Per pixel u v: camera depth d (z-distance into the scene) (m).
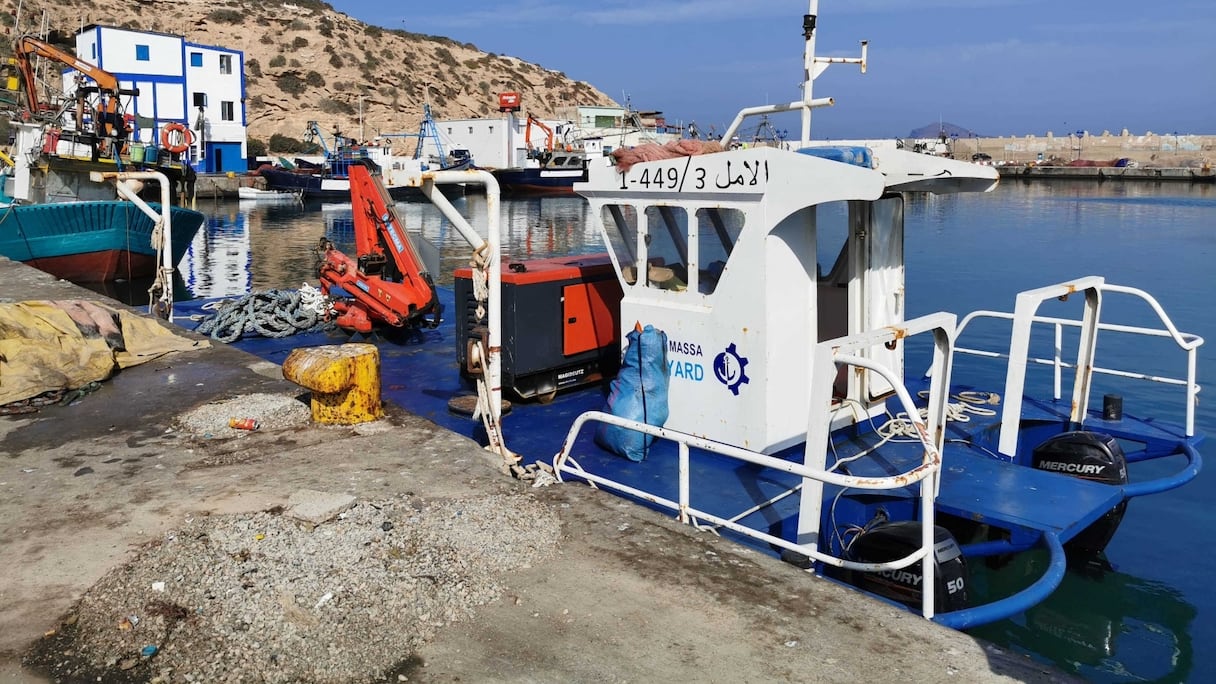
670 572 4.14
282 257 26.38
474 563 4.18
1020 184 61.69
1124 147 85.56
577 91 109.12
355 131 75.75
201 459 5.70
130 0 77.94
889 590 4.37
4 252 20.00
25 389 6.99
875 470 5.55
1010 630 5.02
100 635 3.60
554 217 40.12
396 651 3.51
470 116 88.31
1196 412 8.80
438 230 34.25
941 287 17.06
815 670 3.38
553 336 7.18
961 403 7.20
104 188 24.73
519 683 3.31
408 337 9.90
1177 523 6.33
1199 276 18.09
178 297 19.53
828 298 6.47
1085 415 6.82
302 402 6.82
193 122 55.06
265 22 84.56
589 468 5.90
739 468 5.76
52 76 51.78
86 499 5.03
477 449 5.80
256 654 3.46
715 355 5.78
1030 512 4.91
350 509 4.70
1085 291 6.57
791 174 5.23
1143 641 4.90
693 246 5.82
